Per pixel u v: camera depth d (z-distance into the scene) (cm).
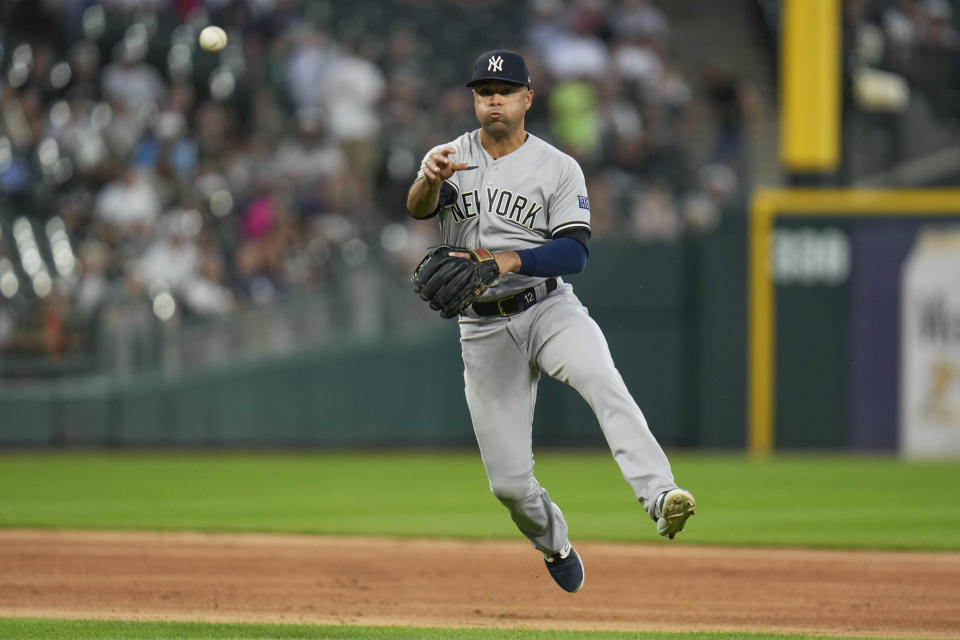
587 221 1898
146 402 5475
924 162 5994
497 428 1928
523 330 1900
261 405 5484
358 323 5500
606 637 1897
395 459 5172
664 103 6644
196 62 6378
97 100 6359
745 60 7406
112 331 5488
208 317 5509
